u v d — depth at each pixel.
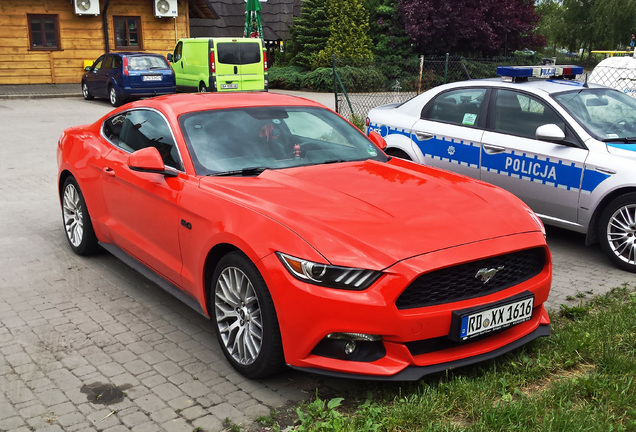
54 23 24.28
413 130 7.28
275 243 3.29
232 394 3.43
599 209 5.69
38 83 24.42
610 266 5.65
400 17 30.92
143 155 4.13
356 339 3.12
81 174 5.43
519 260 3.54
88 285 5.10
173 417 3.20
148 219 4.48
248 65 20.45
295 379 3.59
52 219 7.01
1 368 3.72
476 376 3.48
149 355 3.90
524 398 3.15
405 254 3.17
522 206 3.91
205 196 3.87
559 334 3.91
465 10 30.42
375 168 4.33
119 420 3.17
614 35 45.69
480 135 6.59
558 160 5.86
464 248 3.28
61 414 3.23
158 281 4.52
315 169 4.23
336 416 3.07
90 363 3.79
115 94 19.25
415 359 3.20
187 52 21.19
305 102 5.12
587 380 3.29
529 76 6.67
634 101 6.45
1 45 23.53
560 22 49.97
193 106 4.65
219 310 3.75
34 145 11.95
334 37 28.31
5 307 4.64
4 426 3.12
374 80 19.31
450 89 7.15
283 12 33.47
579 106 6.10
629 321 4.09
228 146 4.34
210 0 32.19
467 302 3.28
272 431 3.07
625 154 5.50
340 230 3.29
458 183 4.10
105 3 24.47
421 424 3.01
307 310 3.14
